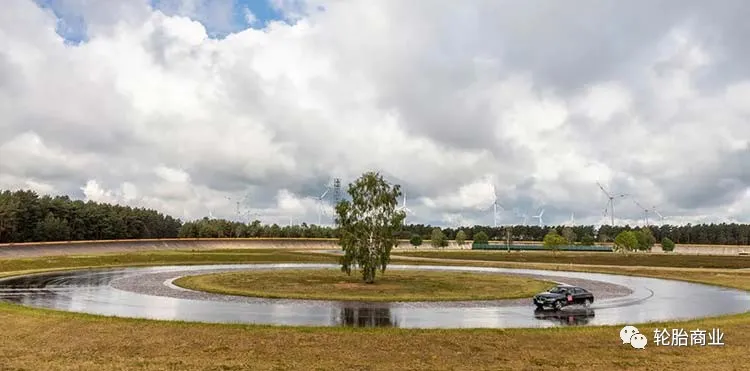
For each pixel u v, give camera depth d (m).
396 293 65.00
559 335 36.25
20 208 179.12
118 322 38.44
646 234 191.25
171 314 45.91
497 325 42.53
